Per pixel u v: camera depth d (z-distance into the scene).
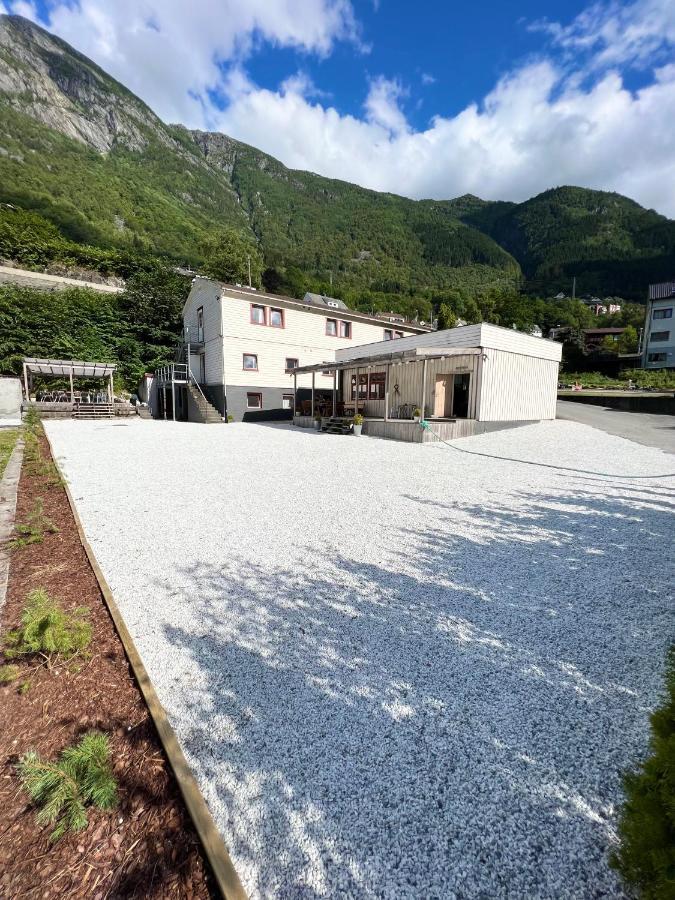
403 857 1.33
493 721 1.90
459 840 1.39
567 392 27.03
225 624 2.72
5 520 4.61
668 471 7.07
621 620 2.70
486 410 13.10
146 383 24.61
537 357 14.72
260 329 19.59
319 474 7.25
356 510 5.14
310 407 19.05
